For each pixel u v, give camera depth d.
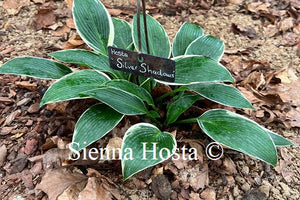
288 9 0.78
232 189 0.45
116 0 0.78
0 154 0.47
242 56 0.66
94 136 0.42
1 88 0.56
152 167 0.46
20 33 0.68
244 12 0.78
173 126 0.52
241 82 0.61
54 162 0.46
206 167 0.47
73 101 0.53
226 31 0.72
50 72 0.48
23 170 0.46
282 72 0.62
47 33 0.69
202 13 0.77
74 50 0.48
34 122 0.52
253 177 0.47
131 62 0.43
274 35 0.72
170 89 0.56
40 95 0.56
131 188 0.44
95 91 0.42
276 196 0.45
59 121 0.52
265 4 0.79
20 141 0.49
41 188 0.43
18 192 0.44
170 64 0.40
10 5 0.73
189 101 0.48
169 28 0.72
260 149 0.40
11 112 0.53
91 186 0.43
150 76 0.43
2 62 0.60
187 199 0.44
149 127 0.43
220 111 0.46
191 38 0.55
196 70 0.42
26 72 0.47
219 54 0.51
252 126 0.42
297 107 0.56
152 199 0.44
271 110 0.56
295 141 0.51
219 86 0.48
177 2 0.79
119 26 0.55
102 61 0.48
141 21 0.52
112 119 0.44
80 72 0.45
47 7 0.74
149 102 0.45
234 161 0.48
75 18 0.49
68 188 0.43
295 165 0.48
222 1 0.81
